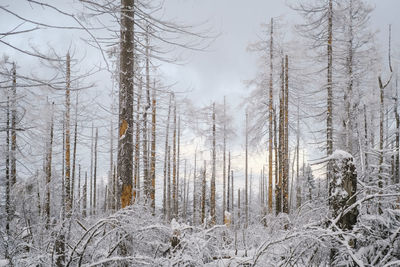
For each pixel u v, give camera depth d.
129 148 6.43
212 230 4.74
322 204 4.55
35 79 2.55
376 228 3.93
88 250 4.79
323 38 14.66
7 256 4.52
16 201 6.58
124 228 4.29
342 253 3.70
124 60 6.26
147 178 12.86
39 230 5.23
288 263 3.91
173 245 4.57
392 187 4.16
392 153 5.39
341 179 4.17
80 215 5.21
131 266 4.33
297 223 4.44
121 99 6.41
